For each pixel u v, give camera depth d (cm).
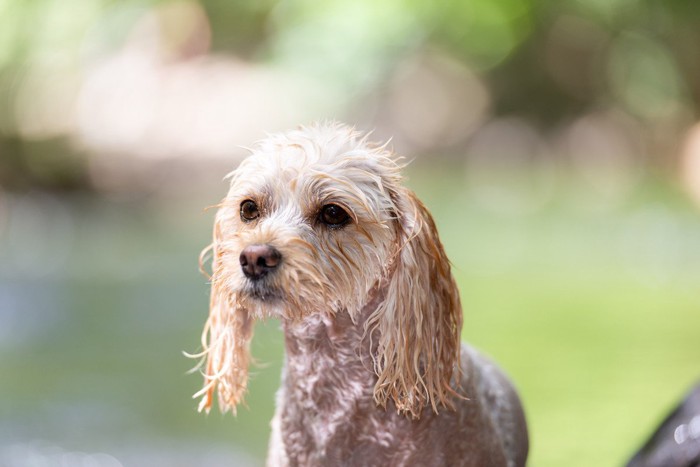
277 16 3045
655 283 1473
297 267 446
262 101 2666
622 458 772
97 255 1655
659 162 2592
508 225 1973
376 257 463
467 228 1950
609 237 1852
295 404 481
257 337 1153
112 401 937
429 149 2705
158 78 2606
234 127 2492
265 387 990
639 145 2667
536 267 1602
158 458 798
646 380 977
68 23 2580
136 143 2266
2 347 1130
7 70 2341
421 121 2794
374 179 469
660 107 2802
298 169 464
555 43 2905
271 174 469
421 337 463
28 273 1509
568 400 918
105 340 1169
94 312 1297
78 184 2083
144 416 902
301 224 460
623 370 1014
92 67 2539
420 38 2966
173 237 1795
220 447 826
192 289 1421
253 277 450
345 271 458
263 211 472
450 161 2652
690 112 2791
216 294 499
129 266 1571
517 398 545
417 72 2902
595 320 1241
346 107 2825
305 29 2992
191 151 2298
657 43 2869
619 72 2855
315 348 471
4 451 801
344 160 469
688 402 596
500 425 523
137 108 2419
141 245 1730
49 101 2308
